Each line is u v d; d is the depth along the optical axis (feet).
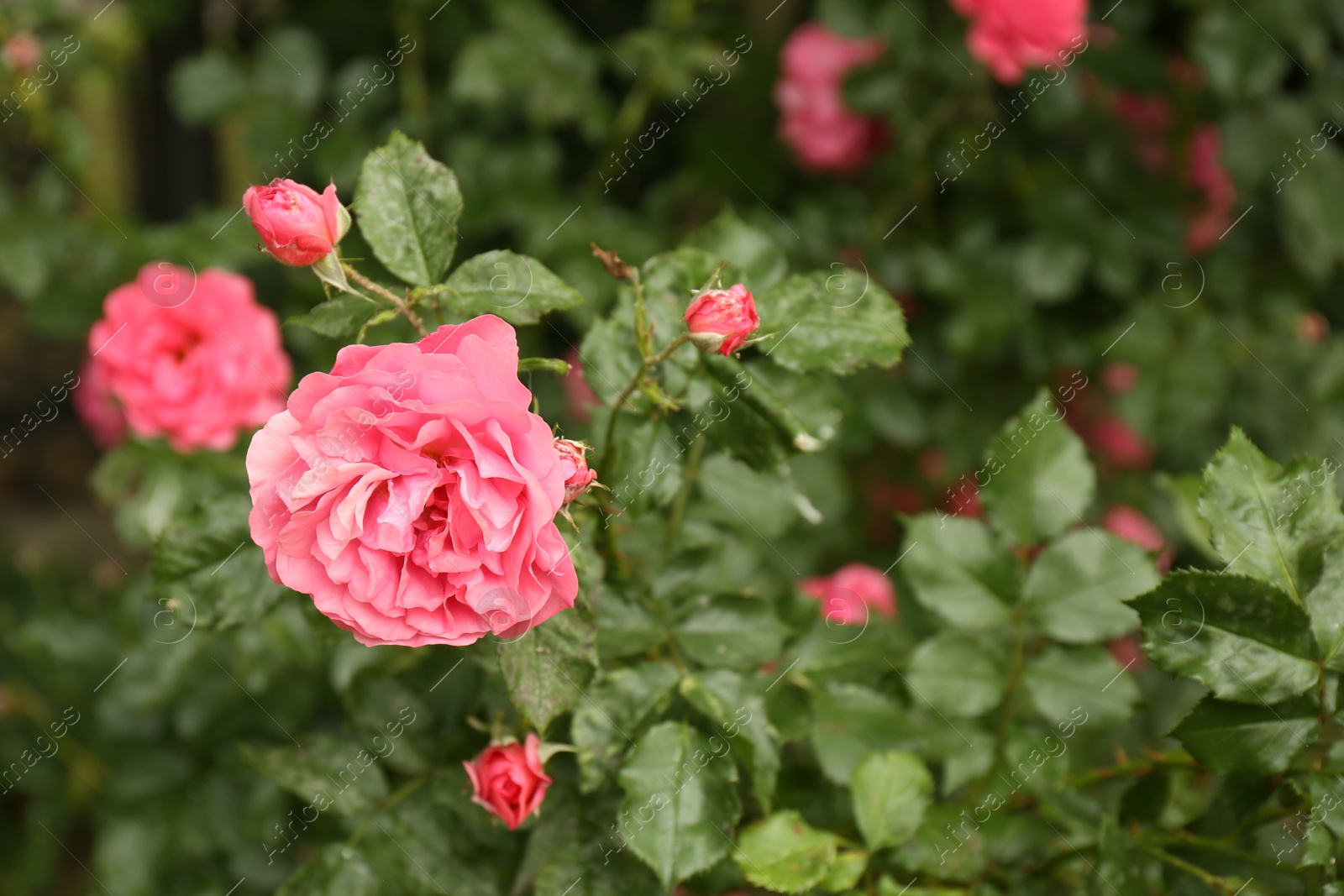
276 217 2.35
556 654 2.35
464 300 2.43
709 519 2.75
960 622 2.66
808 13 4.07
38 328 3.72
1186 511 2.87
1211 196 3.83
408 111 3.79
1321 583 2.41
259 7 4.17
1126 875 2.48
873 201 3.90
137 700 3.10
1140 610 2.39
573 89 3.64
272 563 2.28
